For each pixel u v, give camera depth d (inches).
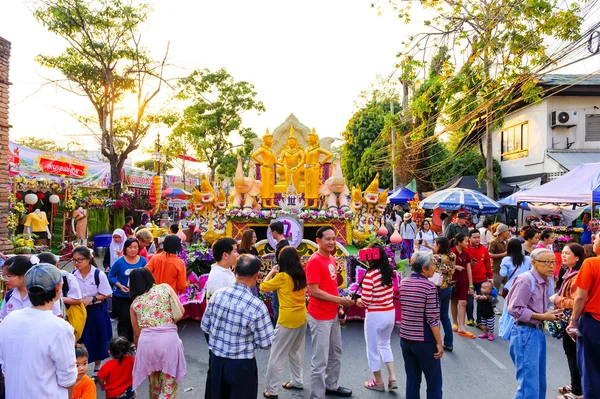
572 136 709.9
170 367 168.7
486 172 679.7
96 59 816.3
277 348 197.6
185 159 1417.3
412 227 609.6
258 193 402.0
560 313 184.5
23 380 111.5
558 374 235.3
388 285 207.3
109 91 844.6
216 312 151.3
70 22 765.3
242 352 147.8
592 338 174.1
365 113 1115.3
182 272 244.1
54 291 118.7
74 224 683.4
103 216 767.1
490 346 277.1
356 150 1115.9
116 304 254.2
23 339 113.3
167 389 170.2
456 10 330.3
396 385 211.9
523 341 174.7
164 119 909.2
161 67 861.2
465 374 232.4
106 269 316.2
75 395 150.5
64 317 178.5
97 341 216.1
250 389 148.3
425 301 168.1
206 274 336.8
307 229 400.2
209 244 379.6
